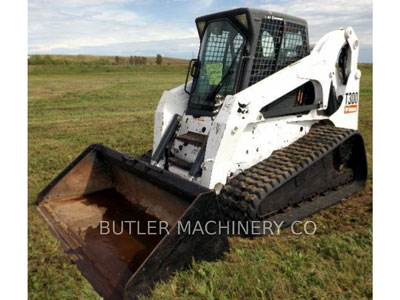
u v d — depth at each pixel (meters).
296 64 4.69
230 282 3.07
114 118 11.92
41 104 15.81
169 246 3.10
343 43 5.27
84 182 4.95
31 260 3.55
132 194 4.71
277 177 3.96
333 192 4.97
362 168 5.32
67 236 3.97
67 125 10.66
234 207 3.92
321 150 4.41
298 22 4.80
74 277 3.29
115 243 3.76
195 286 3.02
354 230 4.10
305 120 4.96
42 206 4.69
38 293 3.09
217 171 4.07
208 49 4.87
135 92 20.61
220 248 3.41
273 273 3.21
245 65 4.38
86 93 20.02
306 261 3.46
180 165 4.58
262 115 4.34
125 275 3.25
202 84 4.91
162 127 5.07
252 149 4.43
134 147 7.80
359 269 3.30
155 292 2.98
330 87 5.22
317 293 2.97
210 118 4.59
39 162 6.74
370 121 10.27
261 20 4.37
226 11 4.52
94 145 5.00
